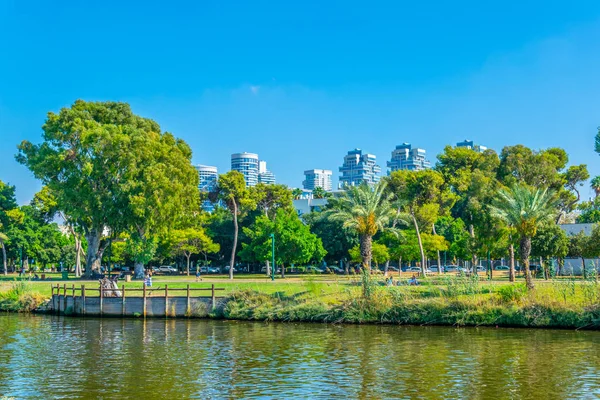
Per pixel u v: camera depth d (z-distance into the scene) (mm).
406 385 28109
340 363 33438
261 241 94500
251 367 32594
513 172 109938
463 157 122438
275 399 25781
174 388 27859
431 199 101938
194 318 55625
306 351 37312
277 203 119938
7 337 44219
